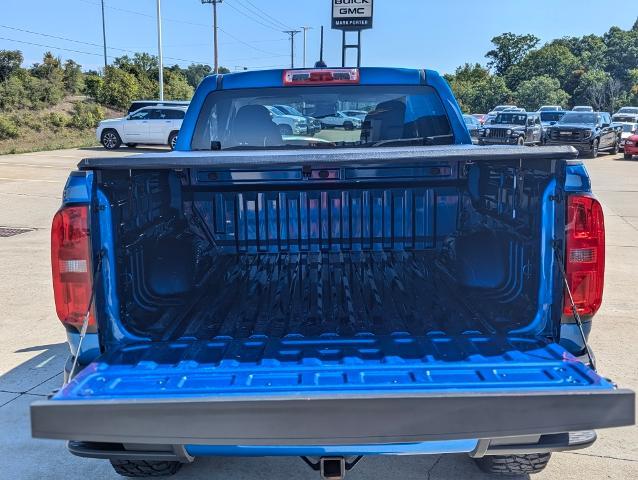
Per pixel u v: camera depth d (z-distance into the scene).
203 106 4.23
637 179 18.23
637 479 3.33
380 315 3.14
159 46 33.38
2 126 32.25
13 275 7.73
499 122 28.70
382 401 2.18
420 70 4.27
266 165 2.45
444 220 4.08
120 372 2.49
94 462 3.61
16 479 3.43
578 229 2.66
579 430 2.20
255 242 4.12
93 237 2.65
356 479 3.35
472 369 2.47
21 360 5.02
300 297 3.45
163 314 3.17
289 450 2.43
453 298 3.34
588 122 26.81
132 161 2.45
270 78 4.21
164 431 2.20
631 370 4.68
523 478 3.35
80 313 2.69
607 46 117.62
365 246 4.12
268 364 2.56
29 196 14.36
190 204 3.99
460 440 2.44
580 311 2.71
